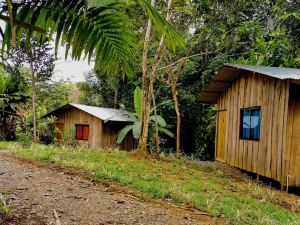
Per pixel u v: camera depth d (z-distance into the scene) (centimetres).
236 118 953
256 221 421
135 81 1594
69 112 1792
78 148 1012
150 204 449
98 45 240
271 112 746
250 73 870
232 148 968
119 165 720
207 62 1585
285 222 432
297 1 1018
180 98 1662
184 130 1800
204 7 957
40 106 1952
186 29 1030
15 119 1777
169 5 903
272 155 727
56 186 502
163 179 632
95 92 2195
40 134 1750
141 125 949
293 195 646
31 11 218
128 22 239
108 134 1688
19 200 410
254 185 699
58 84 1989
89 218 368
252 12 1047
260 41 1001
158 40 1091
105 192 491
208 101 1188
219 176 780
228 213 434
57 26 226
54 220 347
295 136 681
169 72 1105
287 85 676
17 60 1492
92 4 221
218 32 1059
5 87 1661
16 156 805
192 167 887
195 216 414
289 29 1060
